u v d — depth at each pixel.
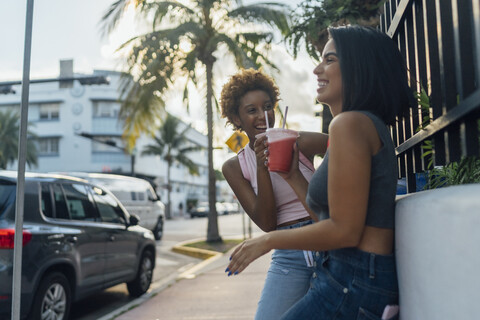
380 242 1.29
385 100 1.39
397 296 1.30
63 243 4.84
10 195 4.57
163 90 14.67
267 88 2.39
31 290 4.32
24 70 2.53
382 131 1.28
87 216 5.57
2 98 44.06
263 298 2.13
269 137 1.71
